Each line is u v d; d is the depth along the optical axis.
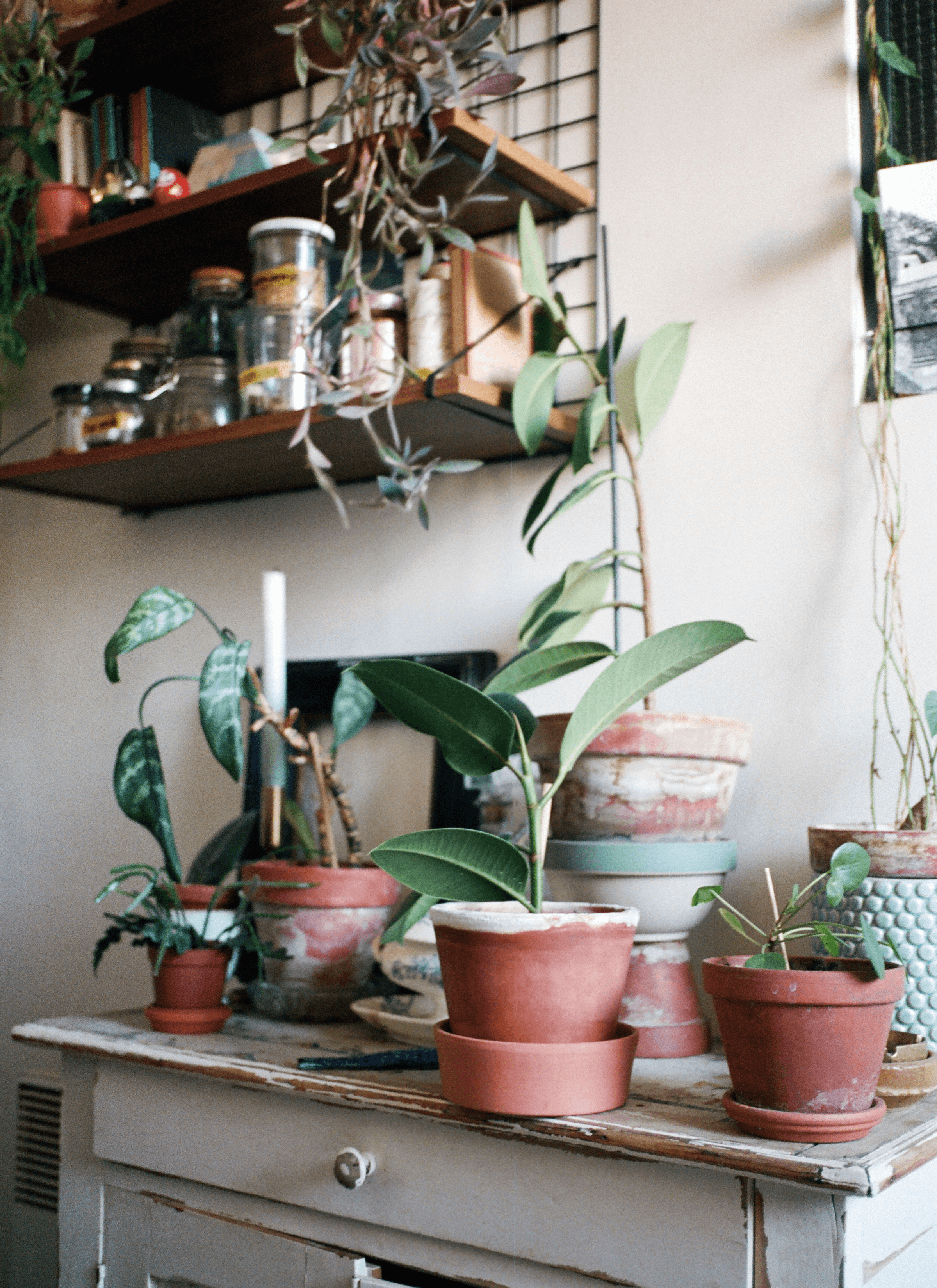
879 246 1.19
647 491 1.29
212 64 1.57
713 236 1.27
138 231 1.45
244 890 1.14
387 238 1.17
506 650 1.39
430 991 1.03
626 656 0.83
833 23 1.22
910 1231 0.79
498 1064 0.74
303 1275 0.90
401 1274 0.91
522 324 1.33
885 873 0.91
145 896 1.11
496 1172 0.81
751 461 1.23
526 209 1.17
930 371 1.13
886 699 1.07
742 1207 0.70
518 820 1.24
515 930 0.74
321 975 1.14
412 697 0.82
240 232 1.46
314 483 1.56
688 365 1.27
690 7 1.31
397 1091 0.84
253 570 1.63
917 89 1.20
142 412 1.53
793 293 1.22
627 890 0.98
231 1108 0.97
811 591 1.18
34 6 1.69
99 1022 1.15
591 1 1.38
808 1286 0.67
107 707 1.76
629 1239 0.74
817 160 1.21
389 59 1.07
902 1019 0.90
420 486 1.12
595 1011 0.76
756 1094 0.71
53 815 1.80
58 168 1.61
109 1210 1.06
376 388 1.26
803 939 1.16
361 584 1.52
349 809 1.24
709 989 0.73
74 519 1.85
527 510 1.39
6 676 1.89
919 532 1.12
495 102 1.44
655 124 1.32
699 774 0.98
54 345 1.91
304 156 1.33
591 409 1.14
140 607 1.11
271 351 1.33
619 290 1.33
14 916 1.83
